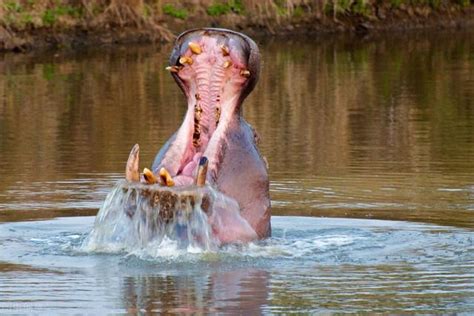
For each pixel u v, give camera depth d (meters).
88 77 50.72
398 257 17.31
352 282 15.76
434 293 15.18
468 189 23.45
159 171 16.61
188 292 15.06
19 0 67.19
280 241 18.17
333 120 35.97
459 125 34.75
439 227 19.66
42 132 32.88
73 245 17.98
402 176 25.09
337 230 19.30
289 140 31.19
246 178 17.09
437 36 79.38
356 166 26.52
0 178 24.88
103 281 15.67
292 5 78.31
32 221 20.12
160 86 46.78
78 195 22.77
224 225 16.92
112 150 29.17
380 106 40.09
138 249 17.16
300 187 23.70
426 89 46.16
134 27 70.44
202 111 17.02
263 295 14.97
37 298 14.82
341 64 58.50
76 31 68.62
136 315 14.02
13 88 45.88
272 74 52.72
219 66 16.78
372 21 82.88
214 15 75.19
